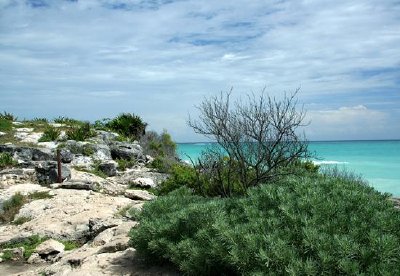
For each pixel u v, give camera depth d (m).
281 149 10.90
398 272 4.69
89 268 7.37
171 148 31.11
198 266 6.11
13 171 18.12
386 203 6.95
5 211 14.08
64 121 31.91
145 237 7.15
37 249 10.44
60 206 13.91
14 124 29.27
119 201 14.55
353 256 5.06
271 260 5.19
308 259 5.24
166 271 6.88
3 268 9.72
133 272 6.99
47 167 17.97
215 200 7.97
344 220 5.83
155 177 20.80
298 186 6.98
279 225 6.04
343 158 51.09
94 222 11.73
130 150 25.30
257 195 7.21
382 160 47.12
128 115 32.53
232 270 6.06
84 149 24.05
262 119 10.87
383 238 5.04
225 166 11.80
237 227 5.98
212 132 10.97
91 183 16.81
